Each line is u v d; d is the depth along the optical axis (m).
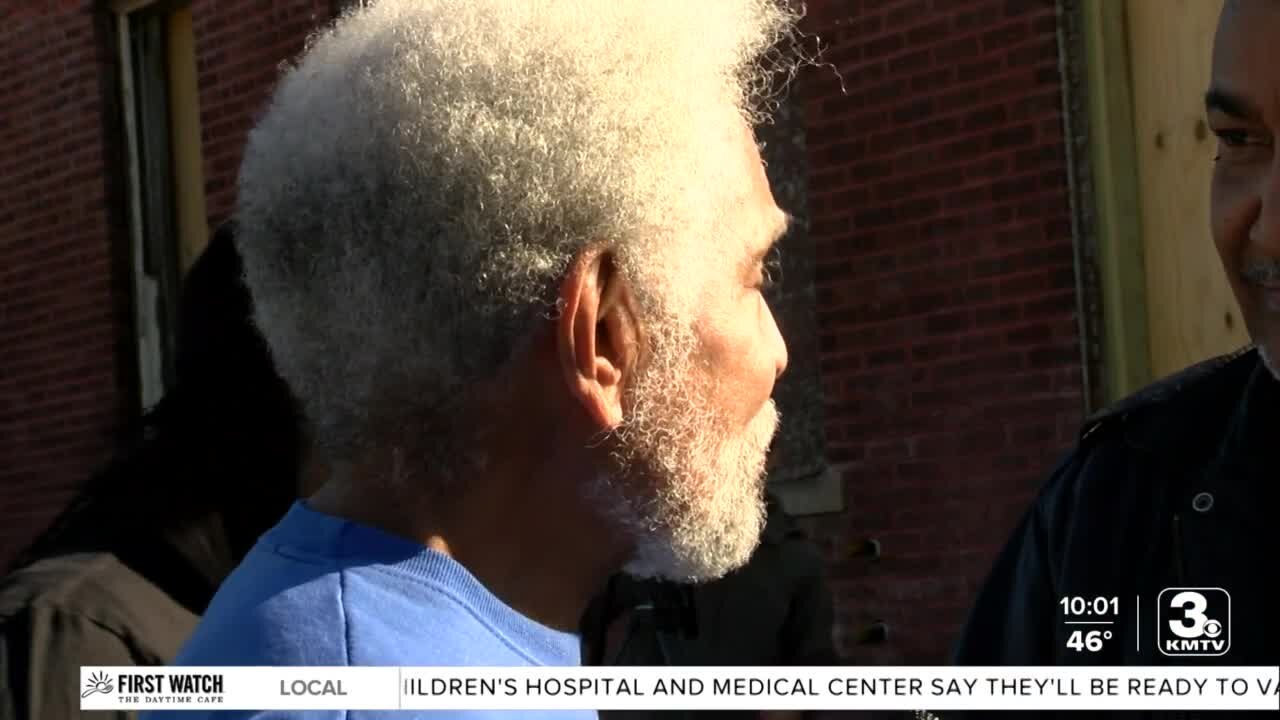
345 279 1.16
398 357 1.16
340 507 1.21
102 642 1.65
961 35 4.58
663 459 1.22
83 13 7.21
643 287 1.19
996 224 4.51
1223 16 1.73
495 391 1.17
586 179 1.16
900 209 4.73
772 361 1.31
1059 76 4.39
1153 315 4.29
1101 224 4.35
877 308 4.79
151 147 7.16
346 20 1.30
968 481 4.57
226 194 6.60
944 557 4.61
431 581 1.15
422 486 1.18
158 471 1.80
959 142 4.59
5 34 7.55
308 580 1.13
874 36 4.78
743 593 3.14
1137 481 1.86
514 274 1.14
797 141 5.03
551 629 1.22
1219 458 1.80
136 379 7.12
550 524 1.22
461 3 1.20
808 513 4.95
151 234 7.15
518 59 1.16
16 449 7.57
